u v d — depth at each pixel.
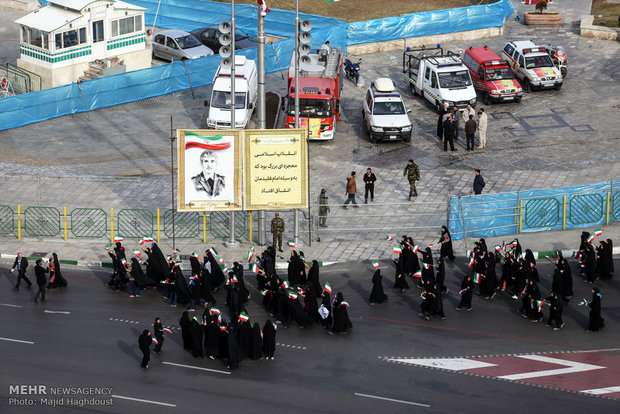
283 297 32.94
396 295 35.34
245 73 50.38
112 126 51.28
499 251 36.31
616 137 48.91
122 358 30.66
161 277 35.66
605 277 36.31
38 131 50.66
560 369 29.92
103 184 44.12
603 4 70.19
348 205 40.91
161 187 44.00
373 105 49.06
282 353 31.14
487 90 53.09
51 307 34.16
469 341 31.86
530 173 44.97
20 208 40.41
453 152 47.81
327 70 50.62
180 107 53.94
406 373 29.67
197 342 30.77
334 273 37.00
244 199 37.47
